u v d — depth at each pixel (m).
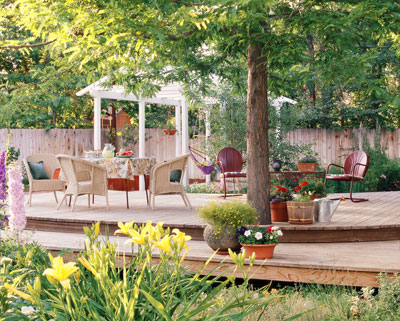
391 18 5.01
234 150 10.40
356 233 6.17
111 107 20.52
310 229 6.02
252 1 4.36
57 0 4.56
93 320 2.02
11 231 4.07
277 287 5.05
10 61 18.19
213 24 5.04
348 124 17.59
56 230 7.19
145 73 7.07
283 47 5.17
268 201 6.43
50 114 18.39
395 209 7.79
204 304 2.12
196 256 5.12
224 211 5.12
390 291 3.68
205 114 13.04
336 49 5.35
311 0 5.14
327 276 4.68
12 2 5.43
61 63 6.57
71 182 8.12
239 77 7.71
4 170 3.96
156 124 19.89
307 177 8.66
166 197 10.29
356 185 12.28
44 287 2.46
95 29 4.56
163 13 4.64
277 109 13.56
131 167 8.34
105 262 2.05
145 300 2.23
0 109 7.80
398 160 13.95
